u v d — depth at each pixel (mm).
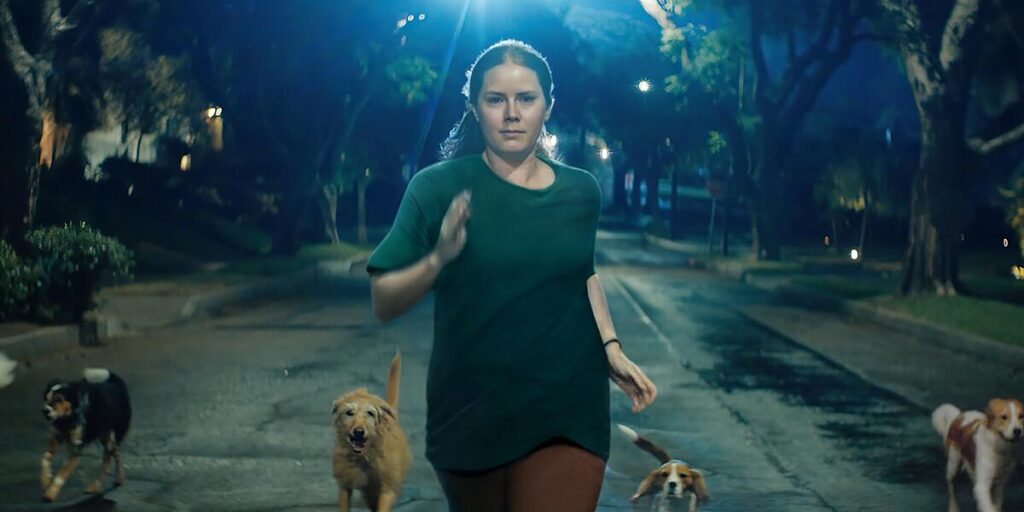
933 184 25672
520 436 3518
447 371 3561
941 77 25359
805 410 12648
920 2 26500
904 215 52156
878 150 52312
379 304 3453
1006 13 25812
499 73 3574
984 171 48375
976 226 52844
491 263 3480
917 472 9547
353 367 15422
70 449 8102
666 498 7324
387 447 6488
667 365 16375
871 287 29453
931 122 25531
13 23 19156
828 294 27969
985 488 7379
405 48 40531
